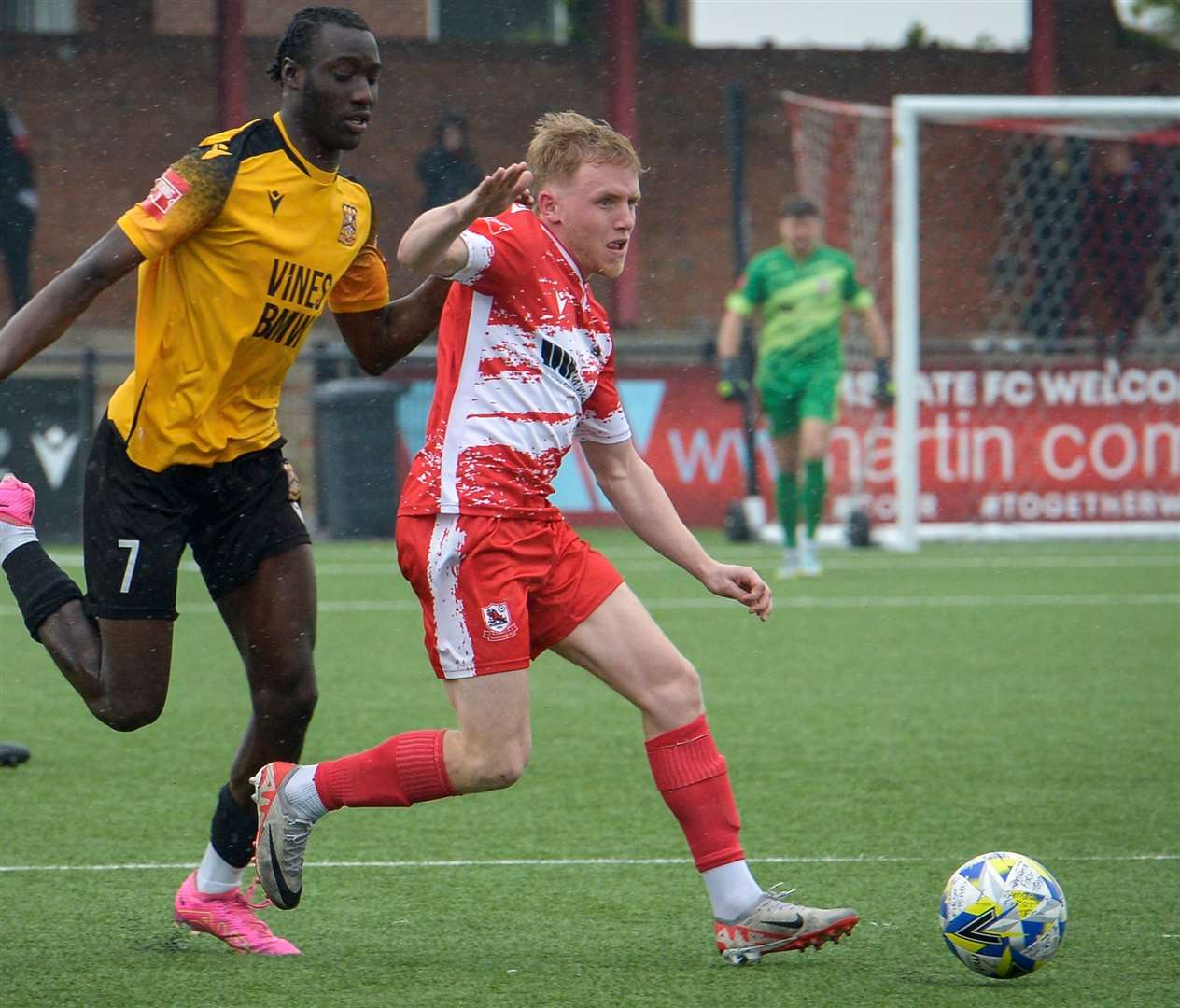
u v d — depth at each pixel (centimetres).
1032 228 6162
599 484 1366
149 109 6512
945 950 1316
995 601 3697
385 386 5062
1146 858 1623
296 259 1297
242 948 1302
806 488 4116
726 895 1273
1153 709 2467
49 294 1238
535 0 7138
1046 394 5181
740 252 5106
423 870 1580
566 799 1892
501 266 1243
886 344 4397
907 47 7044
